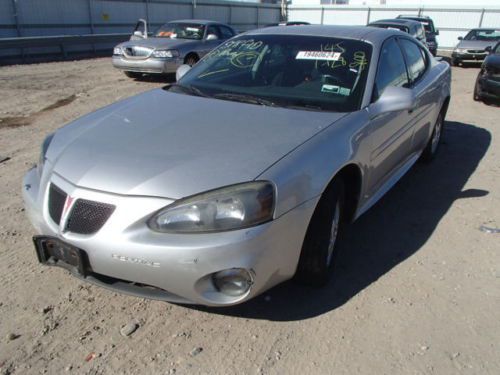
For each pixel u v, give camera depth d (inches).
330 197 112.0
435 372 95.6
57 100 350.0
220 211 91.8
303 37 158.1
